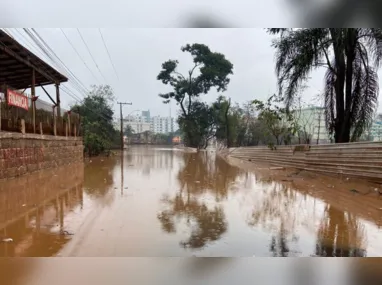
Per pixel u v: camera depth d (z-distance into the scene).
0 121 8.90
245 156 21.80
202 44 39.84
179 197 7.26
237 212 5.84
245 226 4.91
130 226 4.83
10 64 13.31
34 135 11.23
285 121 17.22
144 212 5.75
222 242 4.13
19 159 10.05
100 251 3.73
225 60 40.22
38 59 12.91
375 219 5.39
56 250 3.75
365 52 11.31
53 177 10.64
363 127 11.80
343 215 5.65
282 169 14.08
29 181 9.47
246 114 31.78
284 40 12.10
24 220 5.15
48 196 7.23
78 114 18.75
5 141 9.09
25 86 16.95
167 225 4.91
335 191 8.16
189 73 41.56
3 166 8.98
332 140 13.33
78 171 13.00
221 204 6.54
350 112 11.70
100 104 33.41
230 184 9.48
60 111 15.31
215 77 40.12
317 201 6.89
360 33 10.77
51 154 13.30
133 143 79.06
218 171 13.61
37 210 5.86
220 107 38.06
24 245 3.94
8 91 9.56
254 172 13.12
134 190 8.19
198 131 42.22
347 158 10.27
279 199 7.11
